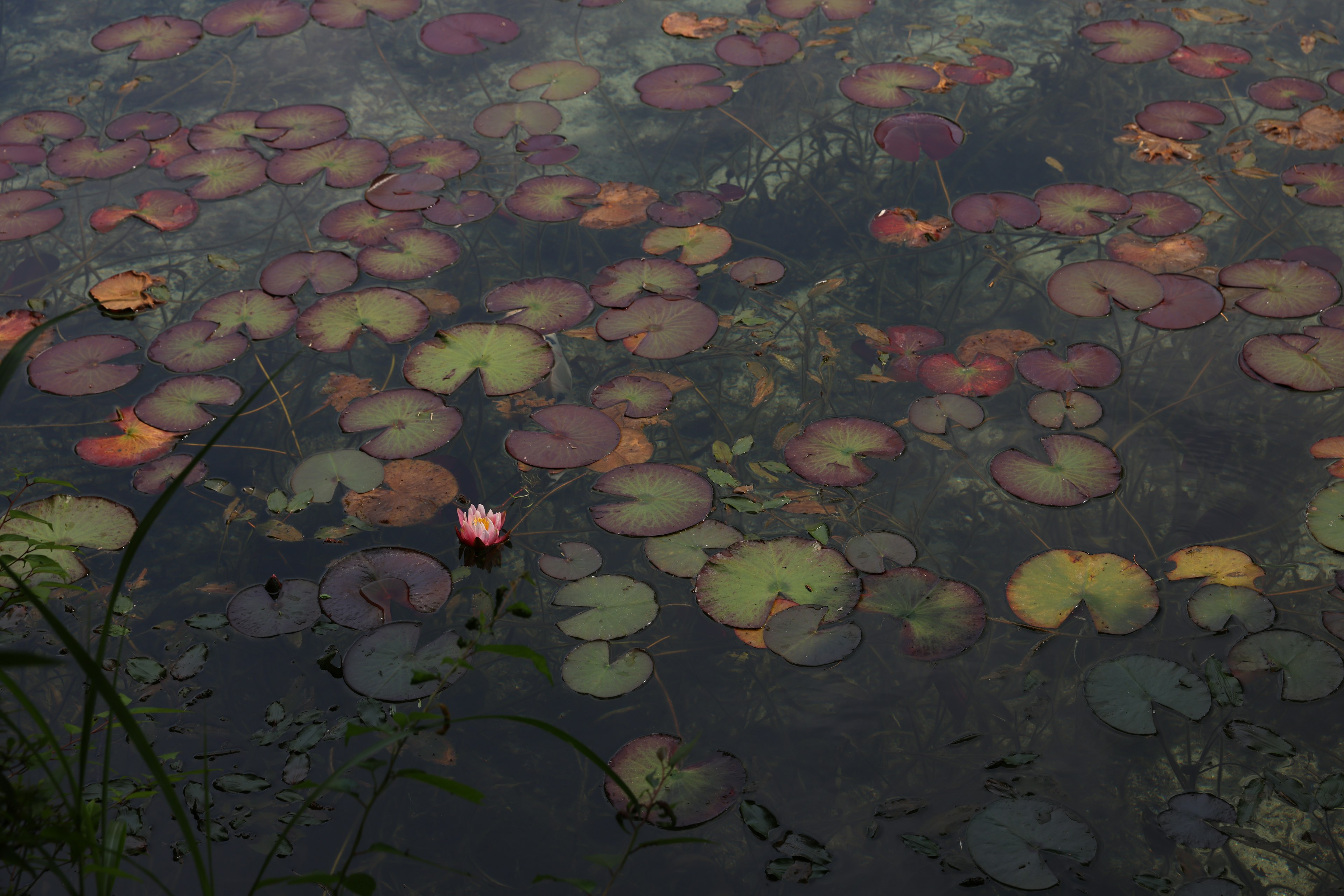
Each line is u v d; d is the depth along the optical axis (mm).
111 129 4238
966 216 3684
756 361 3297
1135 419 3021
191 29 4996
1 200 3854
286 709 2227
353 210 3680
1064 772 2123
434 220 3633
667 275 3357
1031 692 2281
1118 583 2387
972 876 1890
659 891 1999
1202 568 2461
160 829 2031
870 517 2709
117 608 2502
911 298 3654
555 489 2879
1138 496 2799
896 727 2254
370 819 2123
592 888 1566
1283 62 4973
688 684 2391
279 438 3104
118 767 2102
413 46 5410
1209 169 4168
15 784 1580
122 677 2314
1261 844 2025
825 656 2201
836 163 4398
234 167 3961
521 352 3018
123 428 2881
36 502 2562
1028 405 2949
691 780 2051
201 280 3775
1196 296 3176
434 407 2852
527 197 3770
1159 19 5387
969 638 2281
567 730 2328
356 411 2852
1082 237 3600
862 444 2773
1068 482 2629
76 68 5230
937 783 2119
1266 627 2287
